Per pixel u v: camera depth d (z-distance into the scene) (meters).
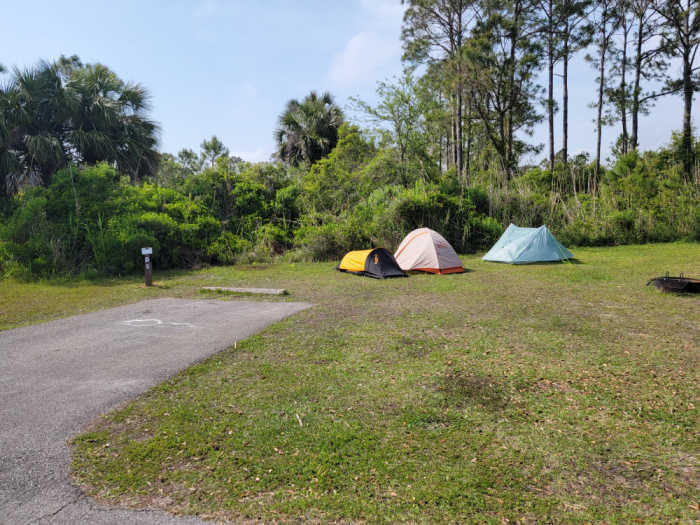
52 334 5.28
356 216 15.94
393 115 19.00
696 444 2.57
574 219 17.33
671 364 3.94
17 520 1.94
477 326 5.35
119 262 11.35
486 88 25.30
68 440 2.66
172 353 4.43
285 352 4.40
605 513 1.96
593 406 3.08
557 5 27.94
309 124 25.50
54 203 11.95
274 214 16.56
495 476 2.25
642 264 10.98
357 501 2.05
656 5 26.66
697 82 24.83
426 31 27.77
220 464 2.38
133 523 1.92
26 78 12.95
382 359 4.14
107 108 14.34
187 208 14.21
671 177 19.30
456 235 15.74
